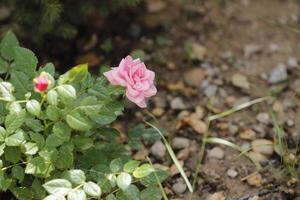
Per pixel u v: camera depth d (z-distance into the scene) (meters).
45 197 1.02
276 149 1.16
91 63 1.26
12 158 1.03
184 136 1.19
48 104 1.05
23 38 1.24
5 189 1.02
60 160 1.04
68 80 1.03
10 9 1.27
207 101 1.24
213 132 1.20
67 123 1.03
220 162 1.16
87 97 1.03
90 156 1.07
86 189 1.01
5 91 1.03
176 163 1.10
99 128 1.08
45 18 1.18
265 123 1.21
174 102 1.23
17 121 1.02
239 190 1.13
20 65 1.06
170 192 1.12
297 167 1.14
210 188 1.13
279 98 1.24
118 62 1.27
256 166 1.15
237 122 1.21
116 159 1.04
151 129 1.12
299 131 1.19
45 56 1.26
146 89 1.03
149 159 1.14
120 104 1.06
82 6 1.24
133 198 1.03
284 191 1.12
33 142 1.04
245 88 1.25
